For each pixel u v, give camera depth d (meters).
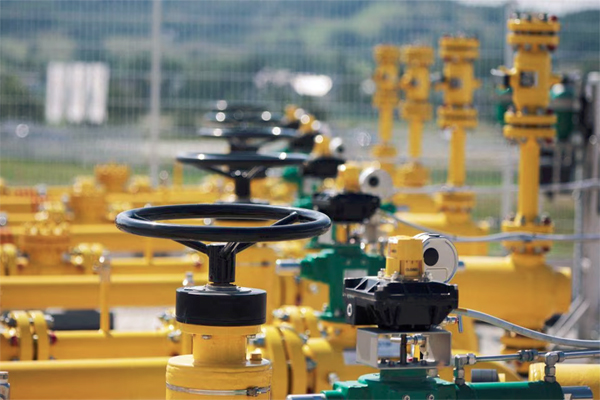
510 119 7.09
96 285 7.10
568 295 6.95
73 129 16.52
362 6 16.88
